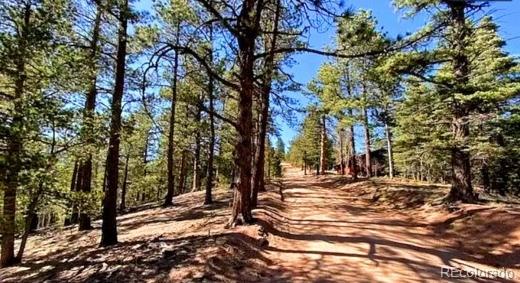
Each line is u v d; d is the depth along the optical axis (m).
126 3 11.12
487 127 15.09
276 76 14.41
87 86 11.09
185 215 16.56
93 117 10.24
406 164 38.06
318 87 27.06
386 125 28.53
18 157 8.39
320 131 48.31
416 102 15.38
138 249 8.85
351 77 27.30
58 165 10.38
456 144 14.42
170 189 21.39
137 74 14.36
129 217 18.62
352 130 30.66
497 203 14.52
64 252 12.30
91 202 11.33
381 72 14.57
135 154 31.23
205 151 32.03
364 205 18.47
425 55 13.80
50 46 9.59
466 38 14.17
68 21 10.91
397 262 8.27
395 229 12.15
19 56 8.98
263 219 11.80
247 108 11.34
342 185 29.78
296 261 8.28
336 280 7.03
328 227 12.22
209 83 17.25
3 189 8.63
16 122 8.36
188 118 23.64
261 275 7.33
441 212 13.77
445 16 14.21
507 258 8.88
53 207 11.12
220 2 11.26
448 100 14.44
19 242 16.06
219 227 11.25
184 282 6.44
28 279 8.38
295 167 95.06
